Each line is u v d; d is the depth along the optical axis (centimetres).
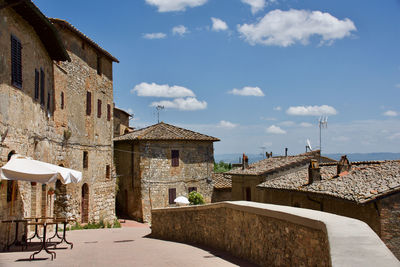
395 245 1317
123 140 3491
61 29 2236
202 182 3653
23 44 1350
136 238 1633
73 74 2323
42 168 1070
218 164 5672
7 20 1194
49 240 1385
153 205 3388
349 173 1758
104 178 2875
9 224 1184
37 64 1541
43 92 1656
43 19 1376
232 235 1048
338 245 476
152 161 3422
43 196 1719
